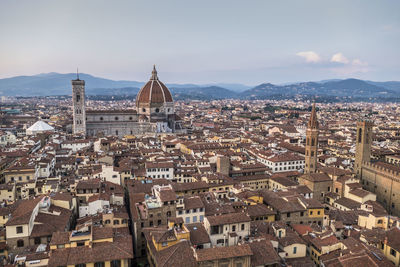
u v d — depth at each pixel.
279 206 128.50
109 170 157.38
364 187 182.75
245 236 101.31
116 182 158.50
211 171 181.12
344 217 131.00
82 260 80.50
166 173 178.25
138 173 171.38
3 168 178.75
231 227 99.56
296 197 135.12
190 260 82.00
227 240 98.38
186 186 150.62
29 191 142.88
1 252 96.00
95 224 110.69
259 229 109.12
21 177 156.62
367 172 180.75
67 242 88.88
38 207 112.31
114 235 97.06
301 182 172.88
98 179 146.25
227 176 173.88
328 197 163.88
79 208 127.06
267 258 87.31
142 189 144.25
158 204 115.94
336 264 85.81
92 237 89.00
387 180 166.62
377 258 83.69
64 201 121.75
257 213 123.38
